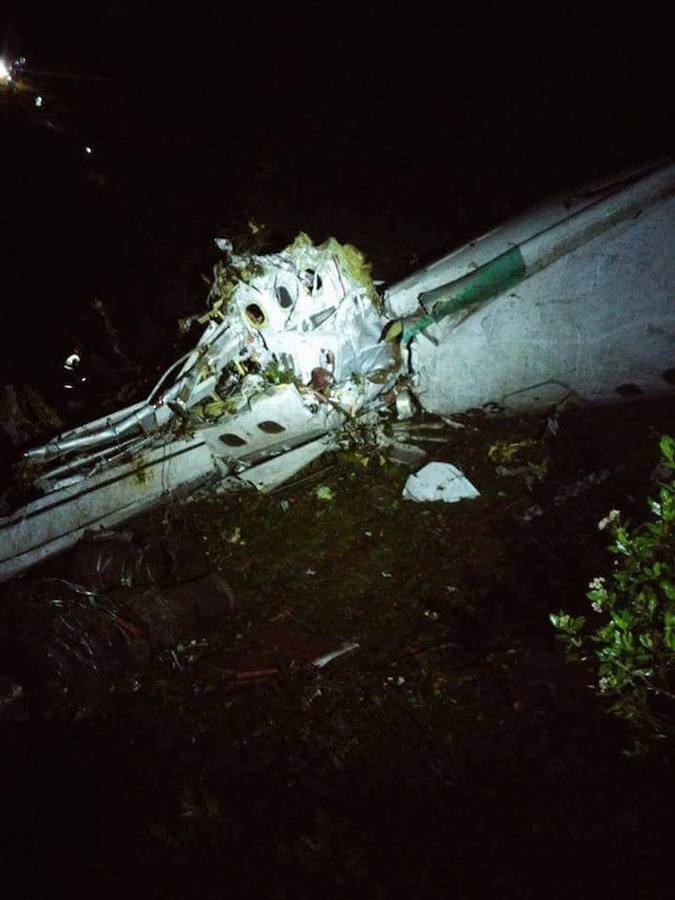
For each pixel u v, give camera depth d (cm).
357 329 611
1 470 579
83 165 1235
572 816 336
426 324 624
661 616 359
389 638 466
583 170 961
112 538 566
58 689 445
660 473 537
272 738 406
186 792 378
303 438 613
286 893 326
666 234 591
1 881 355
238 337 602
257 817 363
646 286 592
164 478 608
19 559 554
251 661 466
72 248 1086
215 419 605
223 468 629
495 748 378
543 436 611
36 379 815
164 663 474
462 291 615
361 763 383
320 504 602
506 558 513
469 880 319
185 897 333
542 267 610
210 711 433
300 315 591
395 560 532
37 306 976
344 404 616
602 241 602
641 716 339
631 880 308
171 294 948
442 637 459
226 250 609
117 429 582
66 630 458
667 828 323
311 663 453
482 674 423
